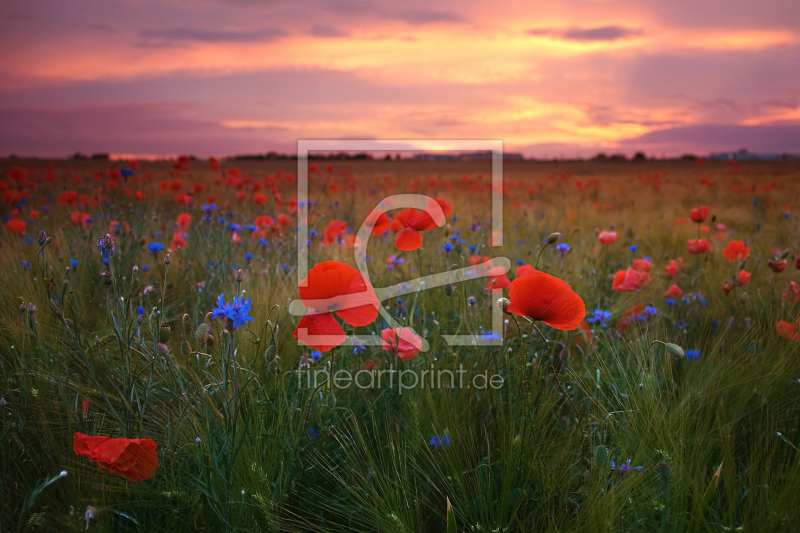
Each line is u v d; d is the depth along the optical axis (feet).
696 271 13.71
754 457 5.78
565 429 6.51
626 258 16.14
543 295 4.97
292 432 5.67
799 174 94.22
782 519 4.60
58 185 35.55
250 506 4.99
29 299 8.32
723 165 188.24
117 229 12.99
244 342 6.92
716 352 7.88
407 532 4.86
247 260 12.33
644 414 5.89
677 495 4.96
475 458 6.05
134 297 9.14
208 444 4.85
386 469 5.74
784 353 7.61
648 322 9.61
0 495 4.94
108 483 5.00
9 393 6.06
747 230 26.81
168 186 25.89
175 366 5.31
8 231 15.94
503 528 5.01
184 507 5.04
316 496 5.95
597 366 6.86
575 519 5.04
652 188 58.34
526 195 44.68
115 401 6.13
